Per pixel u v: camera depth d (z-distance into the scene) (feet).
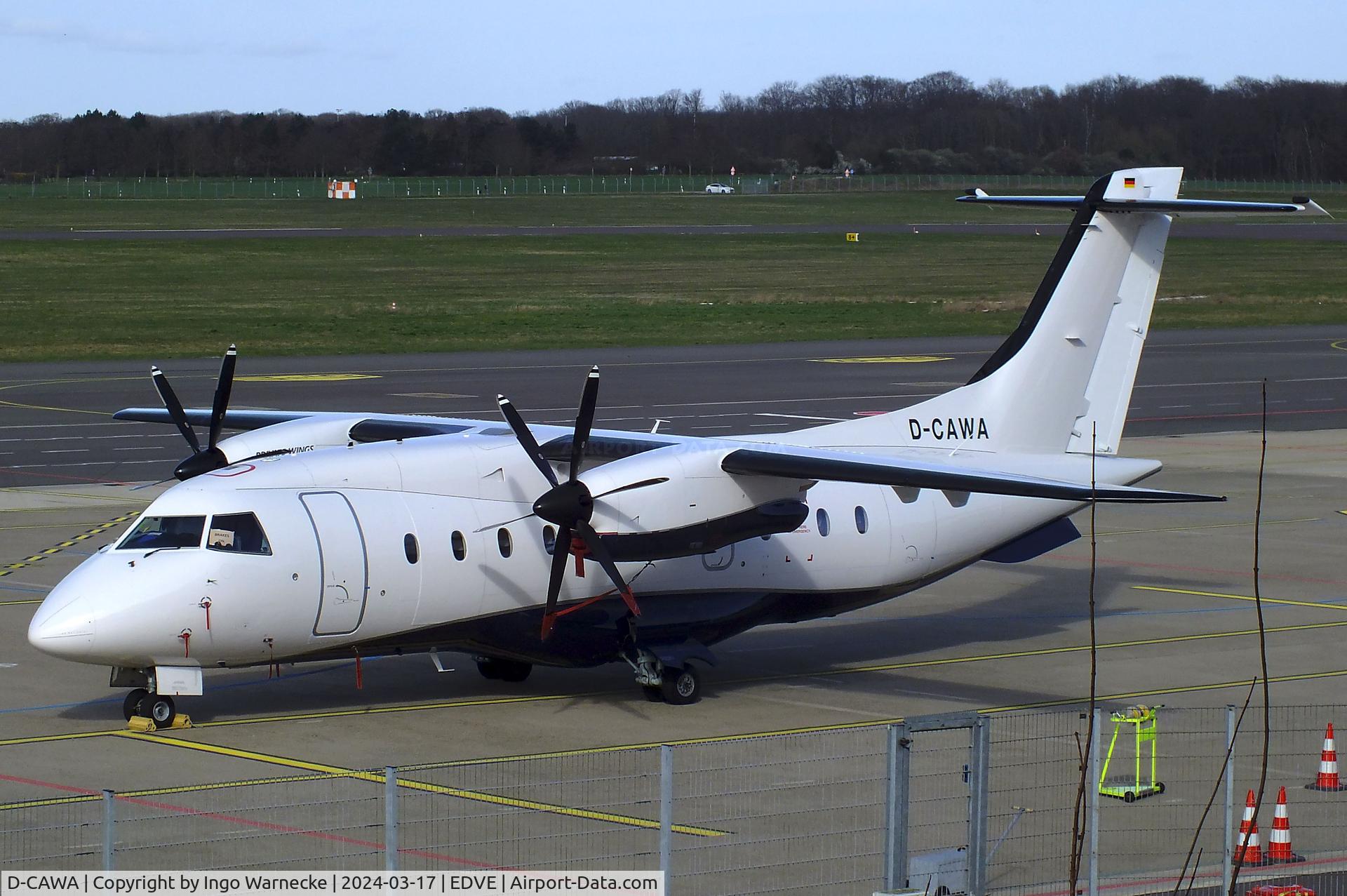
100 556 171.53
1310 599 256.73
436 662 188.03
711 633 197.88
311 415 232.12
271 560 169.68
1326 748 154.51
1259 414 483.10
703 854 131.85
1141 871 129.08
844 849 133.69
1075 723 180.04
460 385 517.55
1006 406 221.25
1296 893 121.19
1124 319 227.20
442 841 134.41
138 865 126.93
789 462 178.40
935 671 209.46
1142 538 310.65
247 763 161.99
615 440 194.39
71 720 179.42
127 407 465.88
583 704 190.70
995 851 126.72
